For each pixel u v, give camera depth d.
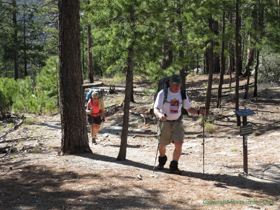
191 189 4.24
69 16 6.45
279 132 8.82
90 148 7.80
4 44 40.38
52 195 3.90
